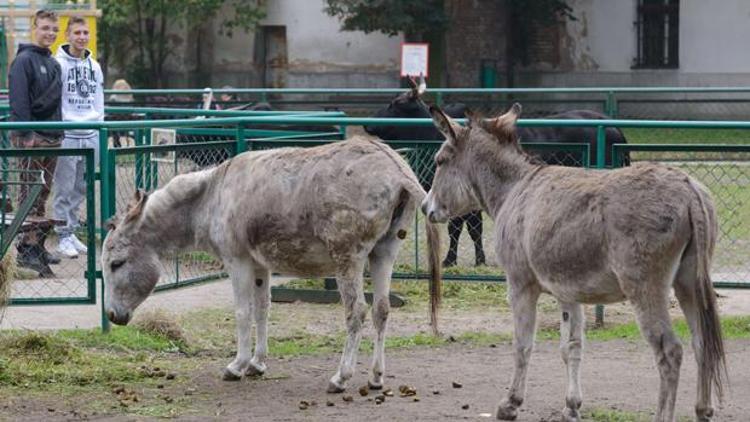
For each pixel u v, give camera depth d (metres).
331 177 9.75
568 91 23.16
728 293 14.51
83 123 11.97
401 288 14.50
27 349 11.12
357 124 13.44
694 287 8.10
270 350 11.66
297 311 13.57
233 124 13.40
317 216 9.76
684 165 15.97
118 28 42.88
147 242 10.63
